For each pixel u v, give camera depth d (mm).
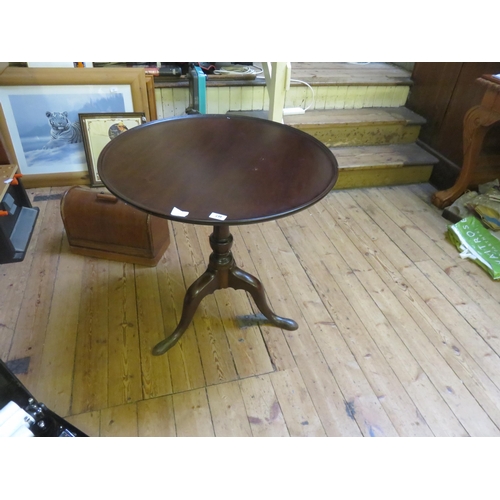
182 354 1487
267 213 1032
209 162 1271
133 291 1727
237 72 2557
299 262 1948
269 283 1813
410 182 2654
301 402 1358
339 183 2520
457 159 2455
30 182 2312
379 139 2705
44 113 2168
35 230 2020
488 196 2188
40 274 1772
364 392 1399
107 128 2250
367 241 2119
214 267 1428
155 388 1374
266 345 1539
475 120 2057
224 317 1642
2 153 1936
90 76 2139
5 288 1694
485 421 1334
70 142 2283
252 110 2652
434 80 2549
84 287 1727
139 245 1786
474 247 2035
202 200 1086
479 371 1490
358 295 1781
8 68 2039
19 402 1037
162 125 1470
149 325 1586
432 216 2344
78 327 1558
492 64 2121
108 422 1269
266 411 1326
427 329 1641
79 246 1856
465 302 1777
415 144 2771
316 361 1492
